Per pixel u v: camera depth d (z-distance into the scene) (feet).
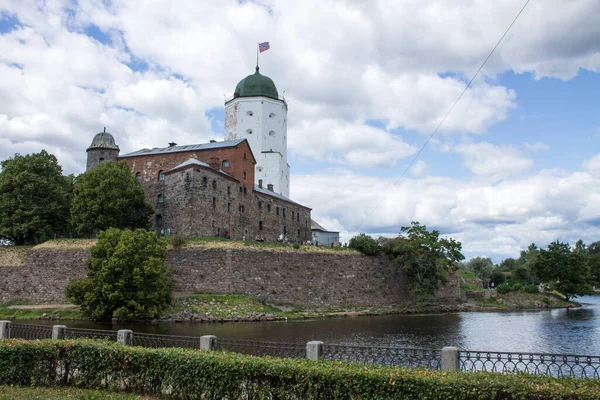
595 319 192.65
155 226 221.46
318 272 217.97
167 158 250.16
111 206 200.95
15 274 189.67
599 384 38.68
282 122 337.11
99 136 267.39
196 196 209.05
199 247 193.26
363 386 41.73
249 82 334.03
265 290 199.11
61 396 50.03
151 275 155.22
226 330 136.77
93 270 159.02
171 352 50.98
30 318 159.53
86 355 54.75
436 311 233.14
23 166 212.43
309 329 144.56
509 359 47.39
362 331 143.64
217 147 246.88
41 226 208.44
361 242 241.35
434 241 233.14
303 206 316.19
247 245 204.23
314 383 43.42
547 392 37.01
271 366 45.50
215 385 47.29
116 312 147.54
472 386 38.81
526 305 277.44
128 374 52.60
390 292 236.43
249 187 253.03
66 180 234.79
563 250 312.91
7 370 54.85
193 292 186.19
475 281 348.18
